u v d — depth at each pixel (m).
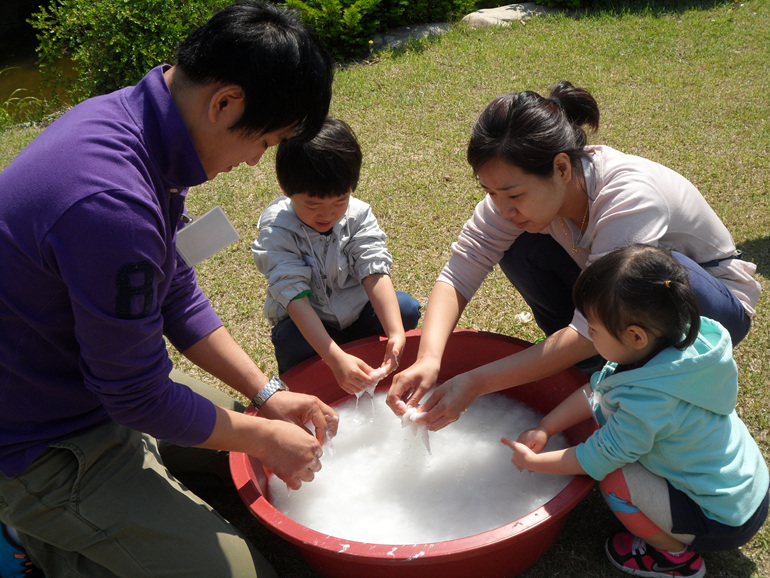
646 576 1.74
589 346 1.82
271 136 1.45
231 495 2.16
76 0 6.08
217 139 1.44
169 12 5.95
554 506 1.56
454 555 1.46
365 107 4.88
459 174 3.82
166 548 1.62
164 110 1.42
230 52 1.33
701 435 1.59
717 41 5.46
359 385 2.03
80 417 1.62
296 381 2.14
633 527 1.70
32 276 1.39
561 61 5.37
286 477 1.71
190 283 1.96
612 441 1.61
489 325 2.72
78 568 1.69
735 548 1.70
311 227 2.21
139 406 1.49
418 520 1.82
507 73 5.25
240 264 3.25
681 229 1.95
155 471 1.72
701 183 3.47
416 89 5.13
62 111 6.19
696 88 4.64
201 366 1.97
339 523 1.84
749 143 3.82
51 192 1.33
